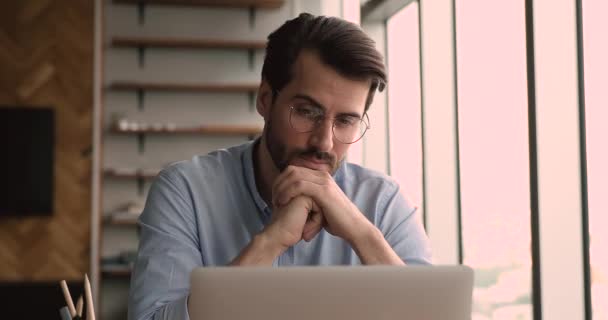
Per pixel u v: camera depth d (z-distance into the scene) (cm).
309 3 617
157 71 637
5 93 598
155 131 611
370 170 174
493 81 345
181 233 152
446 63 414
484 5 358
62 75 602
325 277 101
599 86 266
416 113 446
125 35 634
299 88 143
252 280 100
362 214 153
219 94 643
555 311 280
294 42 144
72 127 602
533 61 284
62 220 600
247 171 161
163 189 156
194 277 100
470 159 388
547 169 283
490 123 351
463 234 405
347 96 143
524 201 310
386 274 101
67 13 604
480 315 375
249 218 160
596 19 267
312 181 144
